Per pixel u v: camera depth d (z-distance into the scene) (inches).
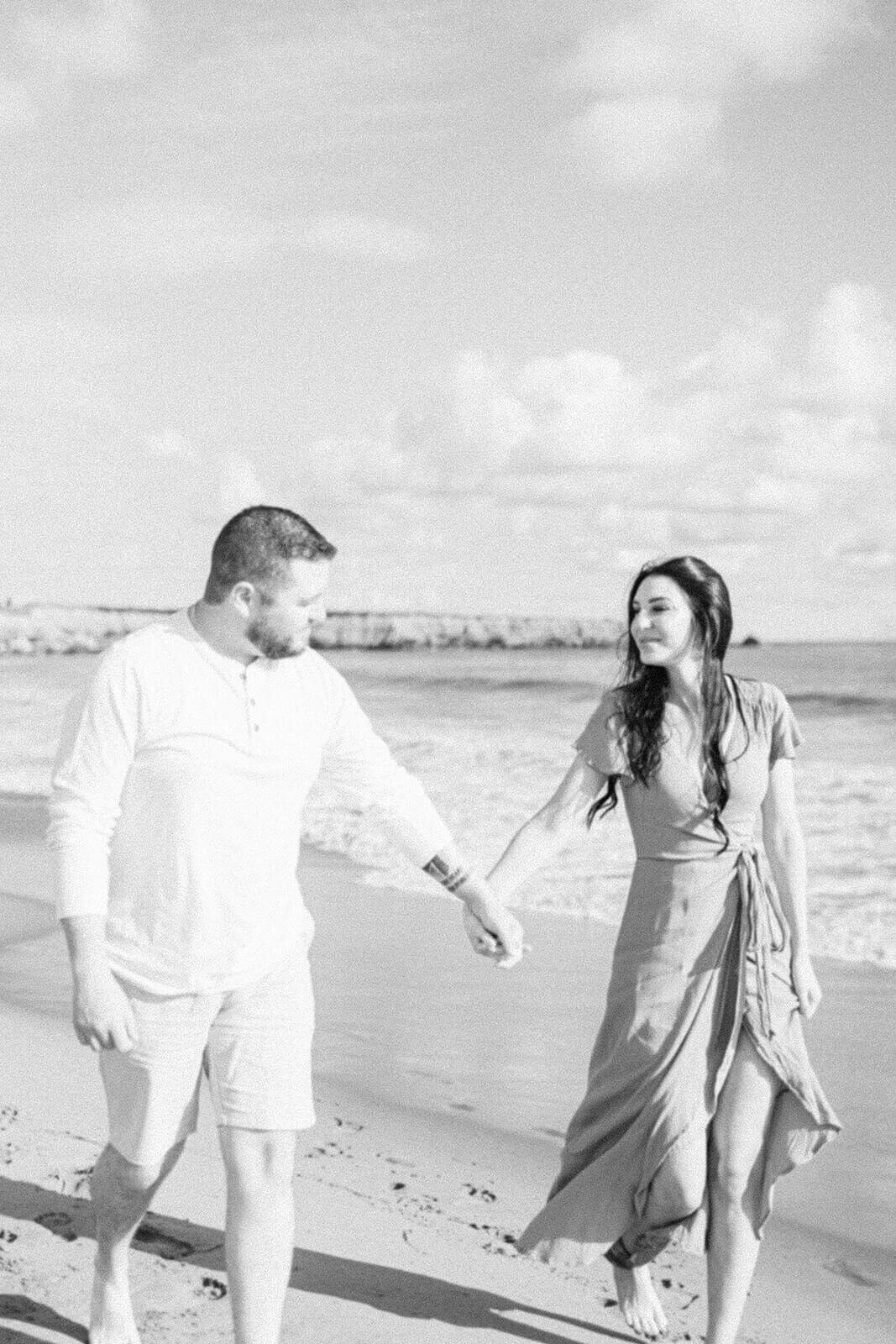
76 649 4515.3
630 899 133.3
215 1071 115.5
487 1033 245.9
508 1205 166.6
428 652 4411.9
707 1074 124.9
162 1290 135.9
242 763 111.6
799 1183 178.2
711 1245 124.5
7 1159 168.7
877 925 342.0
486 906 129.3
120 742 109.7
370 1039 242.4
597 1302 138.5
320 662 121.3
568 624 4862.2
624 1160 126.0
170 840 111.2
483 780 652.7
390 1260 146.1
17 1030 242.5
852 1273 151.9
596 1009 261.6
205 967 112.3
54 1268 140.2
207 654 111.8
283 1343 126.1
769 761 133.6
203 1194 159.9
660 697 132.0
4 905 379.2
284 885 116.3
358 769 123.9
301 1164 180.4
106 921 111.7
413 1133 194.2
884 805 561.3
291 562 109.3
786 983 128.4
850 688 1625.2
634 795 133.1
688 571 131.6
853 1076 221.1
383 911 367.6
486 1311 134.4
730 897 128.5
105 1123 186.2
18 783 721.0
